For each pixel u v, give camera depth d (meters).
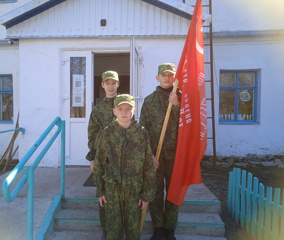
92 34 4.93
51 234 2.98
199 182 2.54
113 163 2.28
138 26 4.91
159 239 2.72
